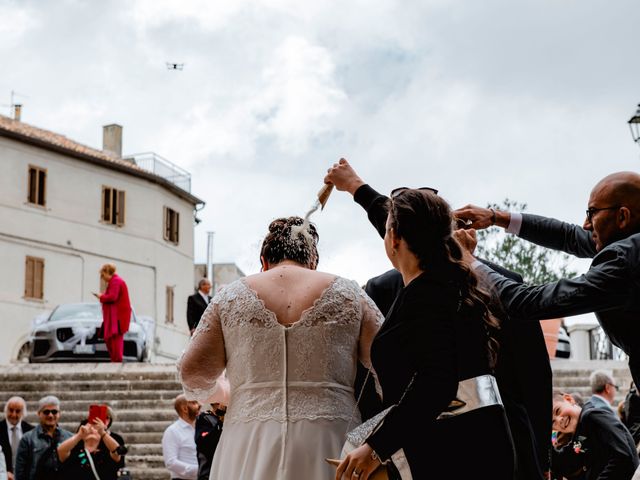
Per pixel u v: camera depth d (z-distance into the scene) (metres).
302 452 3.74
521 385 4.16
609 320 3.97
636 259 3.69
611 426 6.02
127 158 46.25
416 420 3.21
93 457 9.18
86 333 22.47
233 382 3.95
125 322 20.25
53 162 40.91
